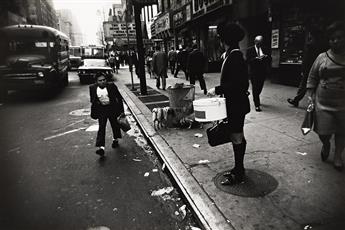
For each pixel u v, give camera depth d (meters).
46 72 12.15
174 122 6.37
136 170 4.59
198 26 18.81
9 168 4.82
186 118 6.30
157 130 6.29
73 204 3.58
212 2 15.51
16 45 12.52
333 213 2.86
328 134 3.69
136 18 10.91
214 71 18.41
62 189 4.01
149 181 4.16
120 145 5.89
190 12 19.25
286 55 10.82
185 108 6.28
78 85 17.64
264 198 3.20
